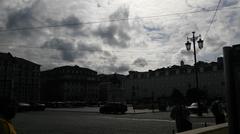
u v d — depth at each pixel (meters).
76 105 91.56
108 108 46.72
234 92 4.35
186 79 125.88
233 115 4.32
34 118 33.66
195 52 36.50
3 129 3.38
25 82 117.50
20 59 117.50
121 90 146.62
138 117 35.75
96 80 146.75
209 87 118.19
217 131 8.09
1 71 108.25
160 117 35.41
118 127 22.30
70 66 141.75
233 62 4.41
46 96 140.00
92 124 25.14
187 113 10.91
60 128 21.66
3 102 3.62
